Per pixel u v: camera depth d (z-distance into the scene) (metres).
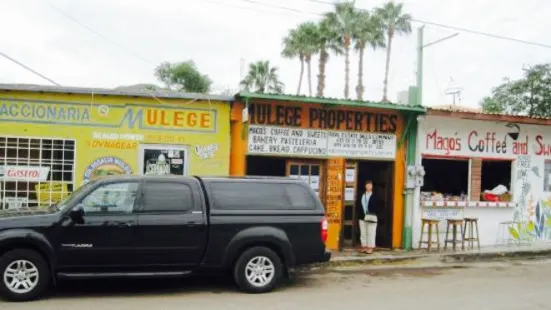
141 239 7.88
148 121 11.46
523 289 9.20
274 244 8.47
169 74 35.44
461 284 9.57
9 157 10.82
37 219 7.54
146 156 11.47
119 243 7.79
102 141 11.20
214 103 11.82
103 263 7.75
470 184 14.12
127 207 7.93
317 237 8.66
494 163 15.19
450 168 15.36
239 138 11.99
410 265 11.70
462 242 13.30
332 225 12.76
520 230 14.58
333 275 10.27
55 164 11.02
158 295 8.09
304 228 8.61
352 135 12.92
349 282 9.55
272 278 8.43
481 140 14.17
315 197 8.88
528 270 11.28
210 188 8.43
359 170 14.52
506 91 25.03
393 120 13.29
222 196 8.42
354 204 13.20
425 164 15.58
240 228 8.32
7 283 7.39
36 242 7.45
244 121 11.67
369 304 7.75
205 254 8.16
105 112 11.22
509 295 8.65
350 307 7.53
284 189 8.78
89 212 7.77
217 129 11.84
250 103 12.07
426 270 11.09
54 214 7.66
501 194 14.48
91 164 11.15
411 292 8.74
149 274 7.97
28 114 10.86
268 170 14.51
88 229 7.67
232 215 8.32
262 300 7.86
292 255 8.52
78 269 7.67
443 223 13.70
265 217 8.45
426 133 13.55
